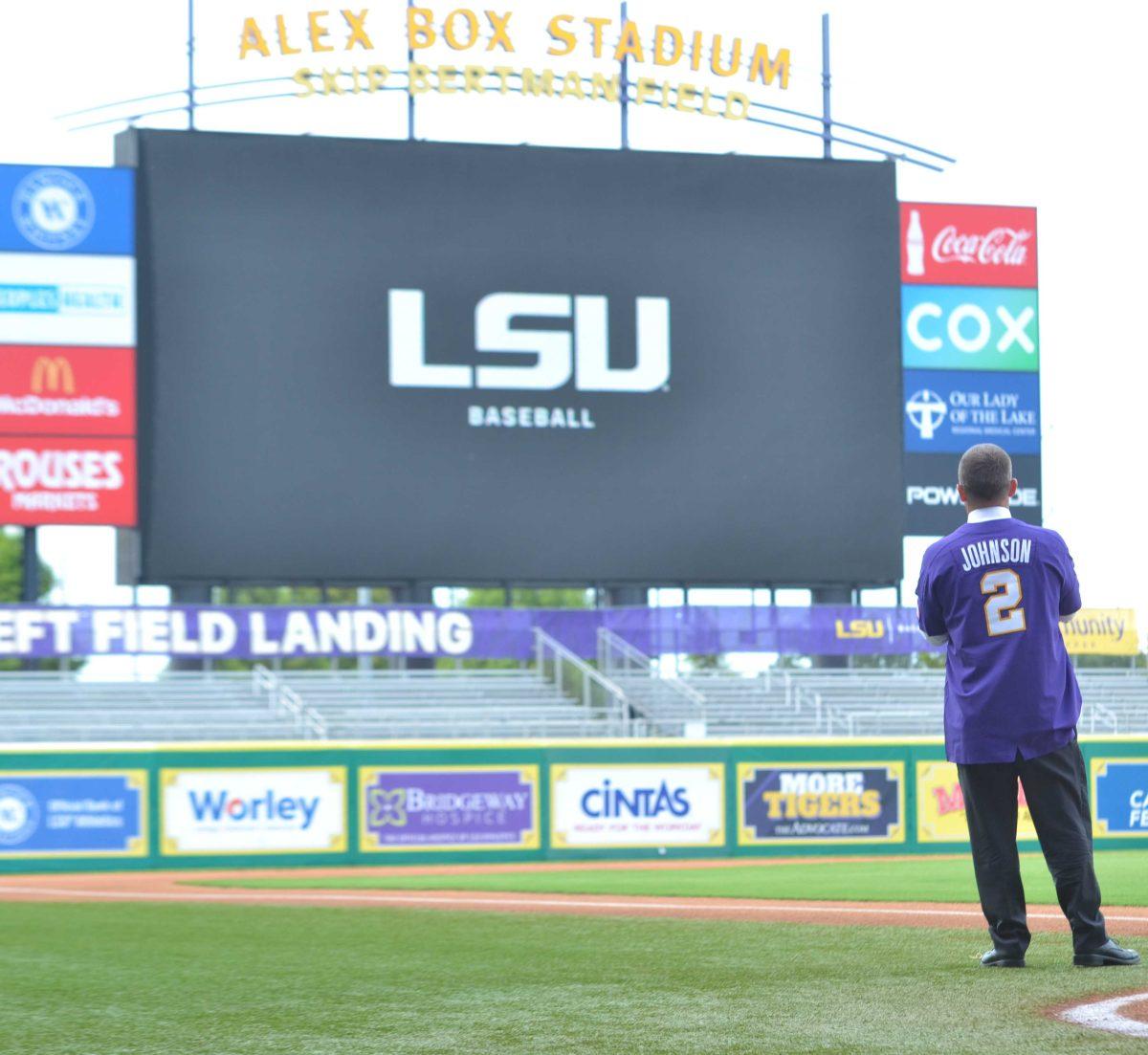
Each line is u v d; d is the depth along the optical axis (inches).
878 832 783.1
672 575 904.9
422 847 739.4
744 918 352.5
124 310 859.4
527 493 893.2
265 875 666.2
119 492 853.2
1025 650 216.4
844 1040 163.3
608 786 757.9
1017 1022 171.3
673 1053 160.6
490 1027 183.2
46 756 709.3
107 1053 176.6
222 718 876.0
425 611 904.3
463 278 893.2
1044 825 218.1
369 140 887.7
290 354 872.9
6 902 492.4
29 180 851.4
